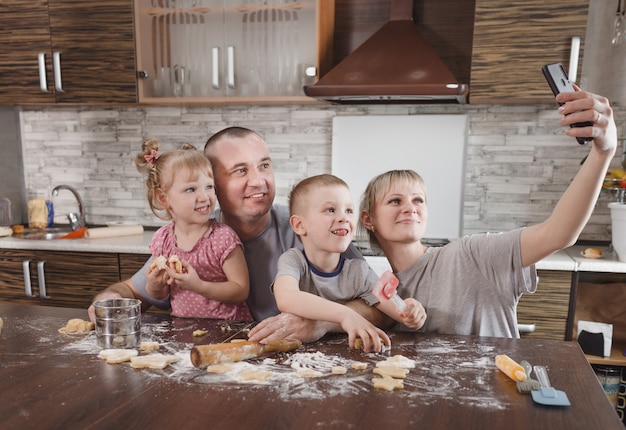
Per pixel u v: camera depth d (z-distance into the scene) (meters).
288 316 1.13
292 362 0.97
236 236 1.51
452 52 2.38
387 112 2.47
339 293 1.29
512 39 2.05
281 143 2.60
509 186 2.41
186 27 2.33
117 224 2.68
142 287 1.50
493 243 1.29
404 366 0.94
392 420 0.75
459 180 2.40
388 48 2.18
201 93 2.37
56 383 0.88
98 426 0.73
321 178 1.32
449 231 2.44
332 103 2.47
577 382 0.88
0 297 2.43
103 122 2.79
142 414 0.77
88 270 2.31
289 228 1.63
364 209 1.43
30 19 2.45
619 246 1.97
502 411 0.77
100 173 2.83
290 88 2.29
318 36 2.22
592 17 2.28
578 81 2.02
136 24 2.37
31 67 2.49
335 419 0.75
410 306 1.12
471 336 1.14
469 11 2.34
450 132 2.39
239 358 0.97
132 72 2.39
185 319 1.27
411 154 2.43
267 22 2.26
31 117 2.87
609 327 2.00
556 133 2.34
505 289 1.28
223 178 1.62
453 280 1.31
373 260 1.91
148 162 1.55
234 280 1.48
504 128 2.38
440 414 0.76
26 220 2.95
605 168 1.06
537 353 1.03
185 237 1.52
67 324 1.19
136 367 0.94
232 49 2.29
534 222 2.41
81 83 2.45
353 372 0.93
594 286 2.18
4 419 0.76
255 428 0.72
